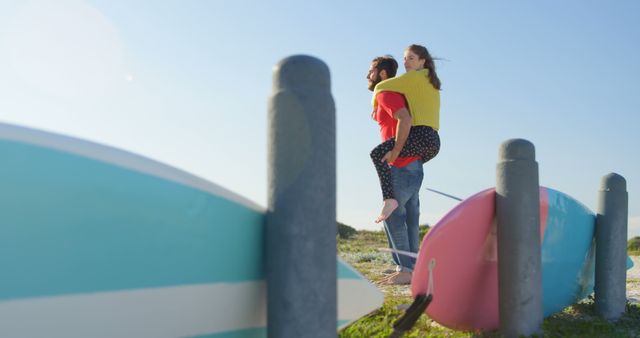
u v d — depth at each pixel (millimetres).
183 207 2217
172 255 2184
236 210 2396
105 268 2008
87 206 1969
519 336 3576
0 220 1799
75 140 1979
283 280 2309
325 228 2344
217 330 2357
